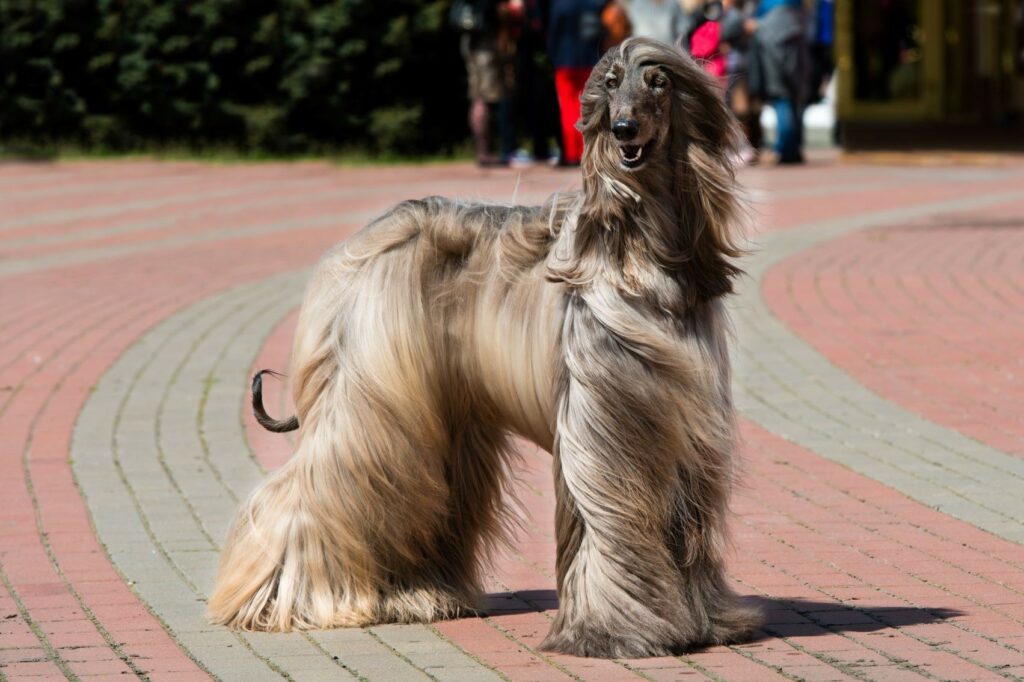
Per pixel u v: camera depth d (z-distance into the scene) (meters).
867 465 9.79
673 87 5.97
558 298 6.22
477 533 7.10
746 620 6.58
